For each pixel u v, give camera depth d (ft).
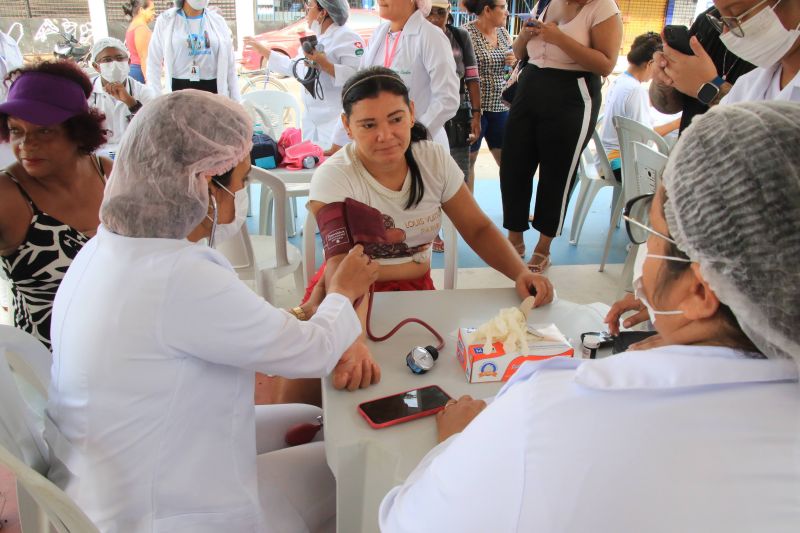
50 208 4.69
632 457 1.63
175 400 3.09
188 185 3.14
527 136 10.35
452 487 1.93
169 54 13.38
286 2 31.55
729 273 1.64
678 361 1.73
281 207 7.61
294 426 4.69
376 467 3.18
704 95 5.83
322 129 12.33
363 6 30.37
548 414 1.75
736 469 1.58
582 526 1.61
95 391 3.01
